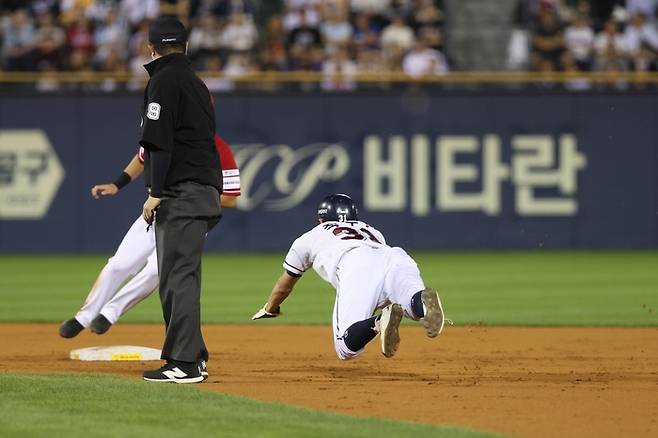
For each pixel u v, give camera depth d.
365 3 74.31
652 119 67.31
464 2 74.56
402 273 24.86
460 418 20.92
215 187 24.44
